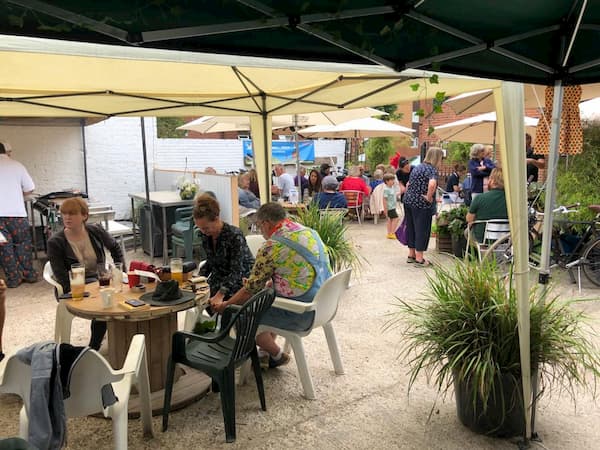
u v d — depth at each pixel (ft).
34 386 7.11
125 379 8.87
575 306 17.46
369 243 30.12
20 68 13.12
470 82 11.72
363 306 18.57
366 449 9.98
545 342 9.71
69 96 15.89
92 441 10.27
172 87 16.28
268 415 11.27
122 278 12.43
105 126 31.48
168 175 32.09
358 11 6.57
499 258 19.84
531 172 26.14
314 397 11.91
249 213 27.22
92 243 13.74
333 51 7.43
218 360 10.48
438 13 7.09
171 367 10.65
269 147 20.06
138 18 5.82
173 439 10.37
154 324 11.81
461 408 10.57
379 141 54.44
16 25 5.60
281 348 14.88
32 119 28.94
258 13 6.23
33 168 29.45
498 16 7.39
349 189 37.35
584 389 12.11
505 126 9.07
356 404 11.69
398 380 12.84
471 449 9.88
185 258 25.21
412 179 24.04
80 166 30.91
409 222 24.61
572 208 21.77
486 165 28.86
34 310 18.47
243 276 12.54
